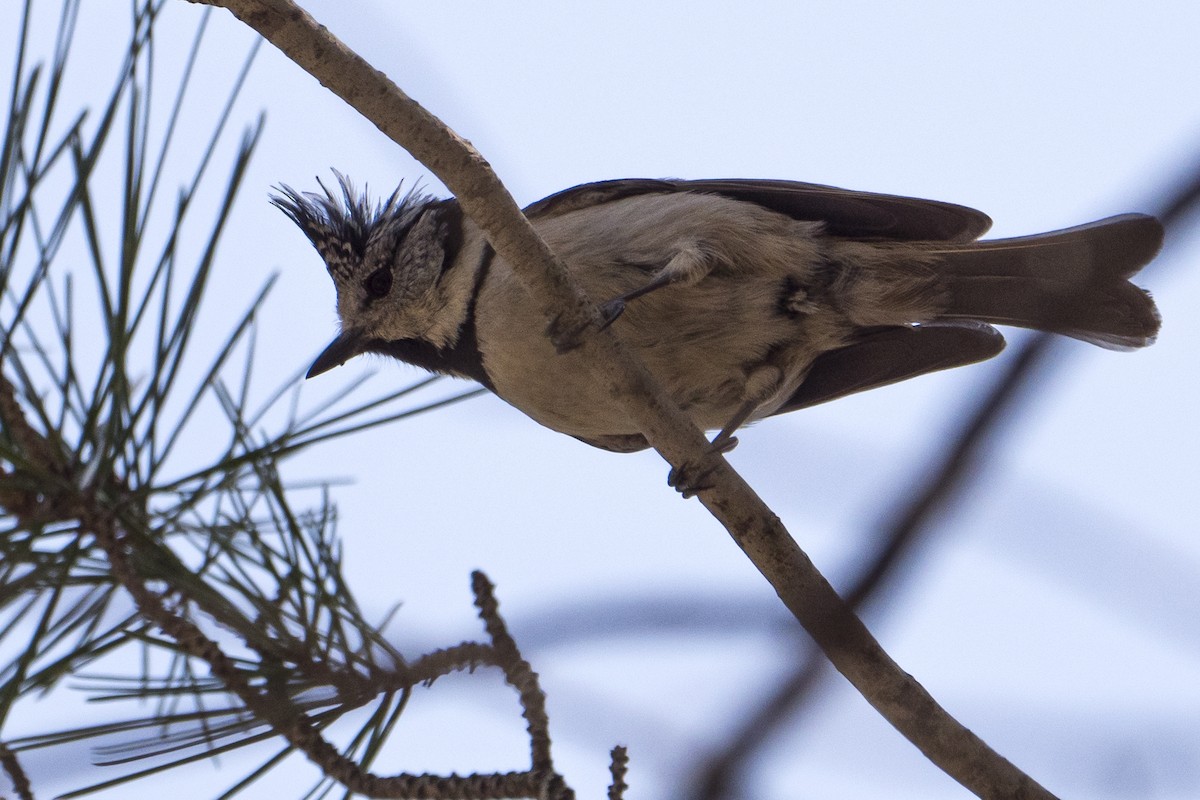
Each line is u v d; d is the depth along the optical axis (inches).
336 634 173.2
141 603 162.2
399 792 170.9
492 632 179.5
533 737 174.2
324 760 170.1
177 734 164.1
